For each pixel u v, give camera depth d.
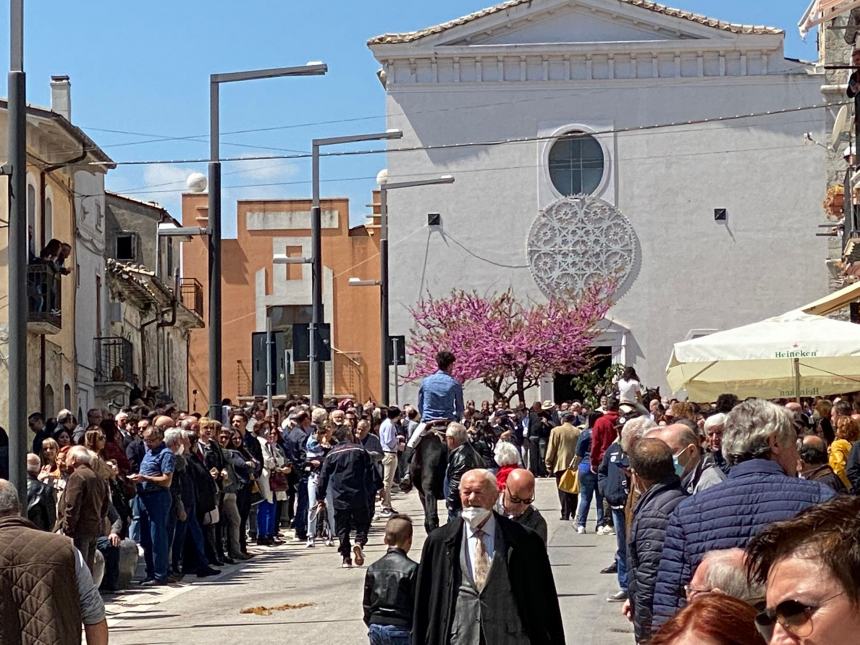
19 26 15.30
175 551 19.19
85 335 36.84
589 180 50.12
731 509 6.90
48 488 15.51
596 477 23.64
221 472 20.77
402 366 50.06
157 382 48.75
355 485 20.31
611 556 20.33
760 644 3.48
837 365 19.77
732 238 49.62
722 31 49.44
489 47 49.94
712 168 49.75
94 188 38.59
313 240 31.91
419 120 50.25
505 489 11.08
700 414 22.83
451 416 18.02
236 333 58.69
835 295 22.92
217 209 23.92
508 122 50.25
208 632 14.57
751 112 49.66
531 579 8.77
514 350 48.12
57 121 29.78
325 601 16.78
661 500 8.09
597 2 49.88
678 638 3.52
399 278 50.31
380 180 51.00
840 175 49.25
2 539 7.89
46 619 7.74
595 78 50.03
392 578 10.38
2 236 28.91
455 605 8.77
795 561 3.12
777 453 7.12
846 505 3.19
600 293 49.44
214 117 24.42
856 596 3.05
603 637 13.26
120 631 14.80
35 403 30.47
